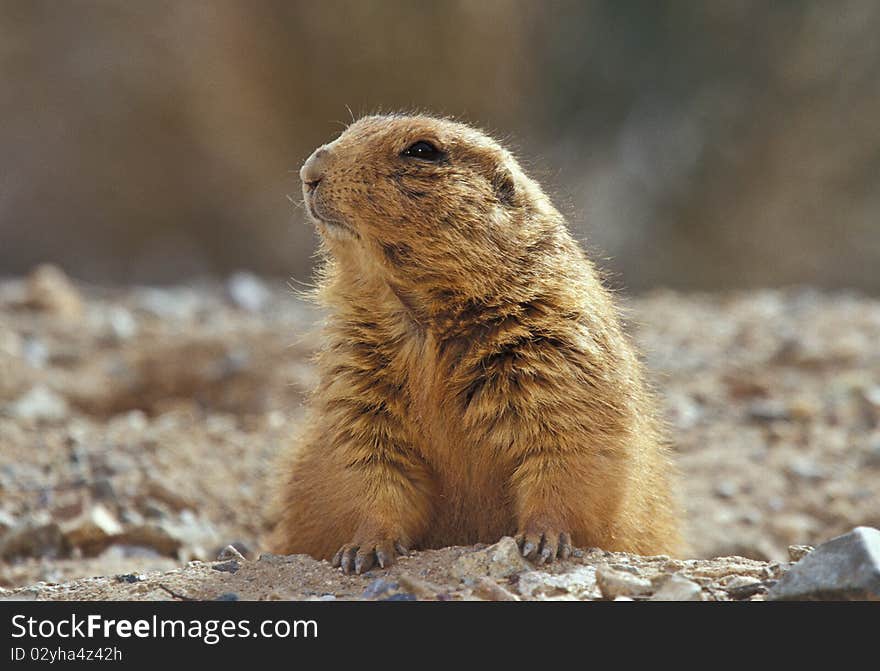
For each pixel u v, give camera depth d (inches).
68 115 1233.4
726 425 534.3
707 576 259.9
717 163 1311.5
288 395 562.6
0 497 405.7
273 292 833.5
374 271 301.9
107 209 1232.2
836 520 454.6
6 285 808.9
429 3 1238.9
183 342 615.5
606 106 1342.3
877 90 1315.2
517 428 286.5
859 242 1294.3
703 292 1238.3
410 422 295.1
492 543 305.1
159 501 419.5
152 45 1235.2
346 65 1237.1
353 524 297.1
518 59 1302.9
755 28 1328.7
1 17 1222.3
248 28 1222.3
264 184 1256.8
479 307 297.9
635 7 1349.7
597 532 286.7
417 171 298.7
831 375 588.7
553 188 386.9
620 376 295.6
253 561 295.1
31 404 530.3
